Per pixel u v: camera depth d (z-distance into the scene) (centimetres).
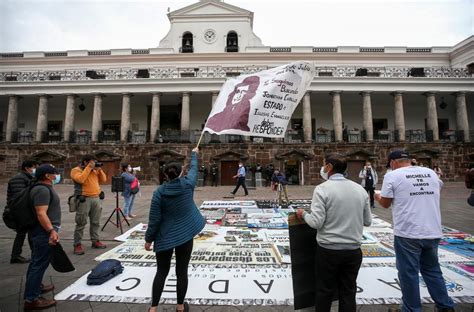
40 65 2900
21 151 2392
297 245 299
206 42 3041
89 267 460
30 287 324
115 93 2491
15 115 2500
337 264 255
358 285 379
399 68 2739
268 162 2345
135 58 2847
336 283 268
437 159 2327
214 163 2339
